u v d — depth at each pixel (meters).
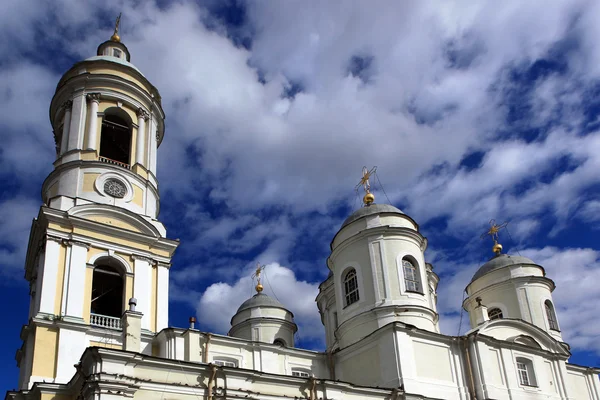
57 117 38.25
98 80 37.31
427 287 37.50
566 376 38.31
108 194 34.16
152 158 37.75
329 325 46.56
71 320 29.36
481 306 38.19
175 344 29.83
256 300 48.00
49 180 34.78
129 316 27.25
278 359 33.81
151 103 39.19
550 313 44.44
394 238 37.16
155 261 33.75
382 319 34.66
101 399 22.83
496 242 48.38
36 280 32.19
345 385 29.00
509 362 35.78
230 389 25.94
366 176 41.97
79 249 31.50
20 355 30.86
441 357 33.91
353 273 37.62
